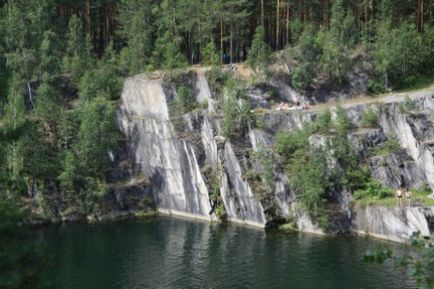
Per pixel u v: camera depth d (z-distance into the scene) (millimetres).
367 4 99938
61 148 93438
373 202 72812
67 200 87812
